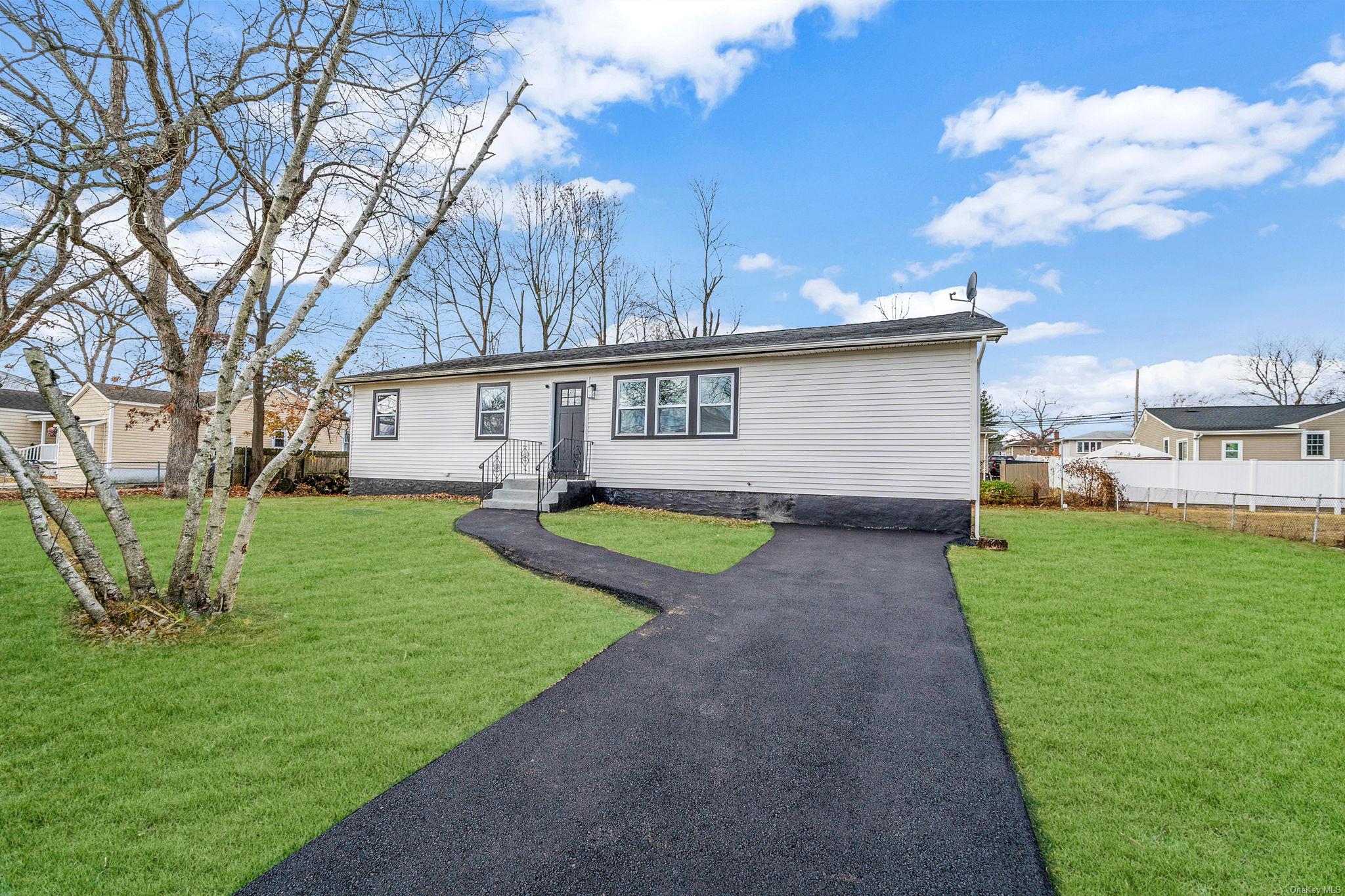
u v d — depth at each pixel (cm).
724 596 615
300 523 1022
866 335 1094
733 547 882
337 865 226
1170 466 1770
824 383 1126
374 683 401
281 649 460
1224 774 298
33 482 471
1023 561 793
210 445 524
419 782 284
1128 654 461
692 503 1237
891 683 403
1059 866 233
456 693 388
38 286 691
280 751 313
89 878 220
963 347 1030
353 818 256
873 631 511
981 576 708
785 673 421
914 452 1053
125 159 570
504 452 1462
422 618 540
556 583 679
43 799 269
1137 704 376
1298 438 2456
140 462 2598
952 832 248
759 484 1174
